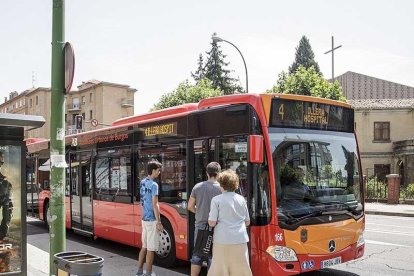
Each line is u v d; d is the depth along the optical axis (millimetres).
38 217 14250
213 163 6531
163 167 8469
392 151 37375
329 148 7219
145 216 7242
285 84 35156
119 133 9906
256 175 6387
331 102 7430
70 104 78250
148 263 7219
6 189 6387
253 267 6312
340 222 6988
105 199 10320
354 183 7504
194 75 66688
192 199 6473
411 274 7777
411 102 38812
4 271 6332
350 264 8594
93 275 4742
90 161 11062
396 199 23859
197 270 6457
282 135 6641
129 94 75750
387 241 11336
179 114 8102
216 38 23359
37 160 14305
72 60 6043
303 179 6730
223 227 5539
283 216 6344
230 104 7059
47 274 7426
